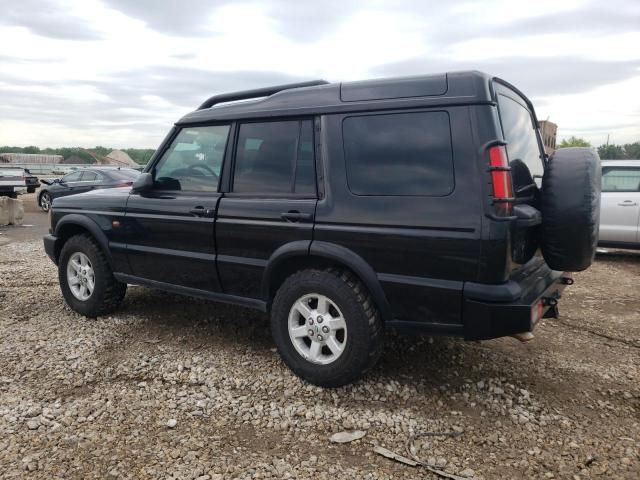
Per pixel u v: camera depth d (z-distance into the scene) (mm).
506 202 2709
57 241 5062
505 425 2965
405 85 3039
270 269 3488
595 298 5812
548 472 2523
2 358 3879
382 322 3227
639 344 4273
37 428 2896
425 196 2904
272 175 3576
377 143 3094
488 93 2812
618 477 2479
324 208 3254
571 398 3295
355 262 3115
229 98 4051
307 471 2527
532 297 2914
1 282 6344
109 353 3982
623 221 8094
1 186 17078
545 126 6980
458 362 3822
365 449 2729
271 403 3191
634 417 3062
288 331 3459
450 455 2670
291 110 3477
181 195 4066
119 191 4727
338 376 3240
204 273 3930
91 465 2561
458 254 2805
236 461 2604
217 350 4043
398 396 3295
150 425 2941
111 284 4719
